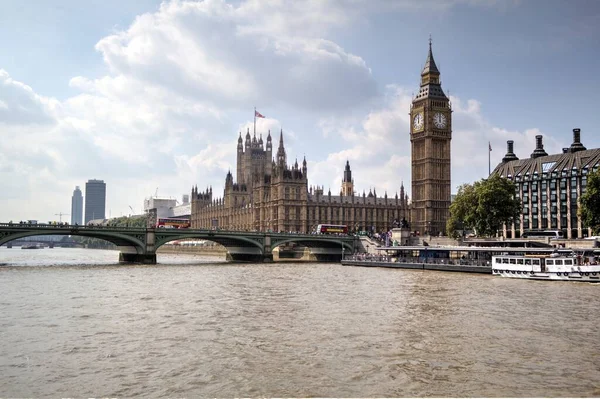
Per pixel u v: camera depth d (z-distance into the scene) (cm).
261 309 7569
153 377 4516
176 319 6806
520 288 9912
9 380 4444
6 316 7000
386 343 5581
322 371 4669
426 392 4188
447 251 15750
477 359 5019
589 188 14188
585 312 7250
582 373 4622
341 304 8044
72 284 10681
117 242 18525
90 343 5569
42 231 15625
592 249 12450
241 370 4694
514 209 17575
